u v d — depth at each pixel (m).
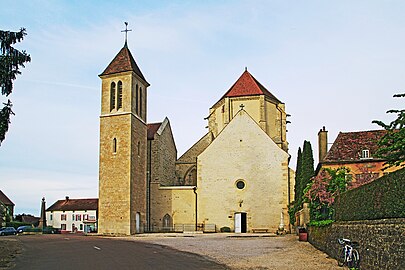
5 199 80.88
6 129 19.58
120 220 39.88
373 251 14.24
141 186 42.69
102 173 41.41
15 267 17.25
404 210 12.12
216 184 42.88
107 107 42.66
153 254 21.44
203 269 16.69
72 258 19.84
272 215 41.34
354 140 34.38
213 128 49.91
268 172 42.12
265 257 20.50
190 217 43.69
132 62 43.88
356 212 16.62
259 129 43.06
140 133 43.50
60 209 80.06
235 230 41.84
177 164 49.84
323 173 28.52
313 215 26.86
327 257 20.05
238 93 47.75
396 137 17.73
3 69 18.95
